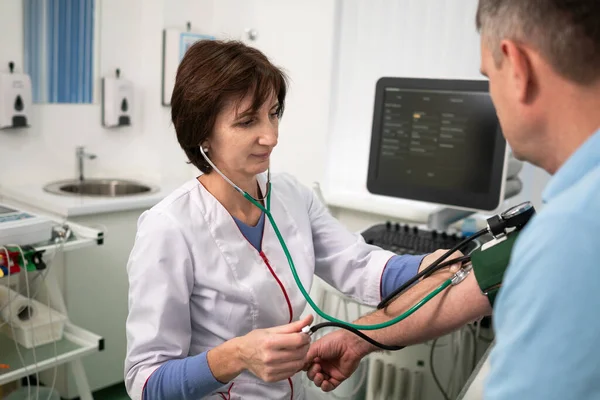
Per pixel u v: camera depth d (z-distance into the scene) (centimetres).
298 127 291
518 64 62
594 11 56
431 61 252
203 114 103
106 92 293
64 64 277
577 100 60
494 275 92
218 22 316
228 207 114
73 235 202
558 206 54
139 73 309
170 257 105
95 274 251
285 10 286
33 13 262
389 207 266
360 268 130
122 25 297
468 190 198
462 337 199
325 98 279
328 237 133
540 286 52
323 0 272
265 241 117
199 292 109
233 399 114
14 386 225
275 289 114
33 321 201
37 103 271
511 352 54
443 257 107
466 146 197
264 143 104
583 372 49
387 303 117
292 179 133
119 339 266
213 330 110
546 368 51
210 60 103
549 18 59
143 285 103
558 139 63
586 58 58
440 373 204
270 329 95
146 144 314
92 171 298
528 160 68
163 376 99
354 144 281
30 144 272
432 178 204
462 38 242
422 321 109
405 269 124
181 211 109
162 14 294
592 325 49
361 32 270
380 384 213
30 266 180
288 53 289
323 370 121
